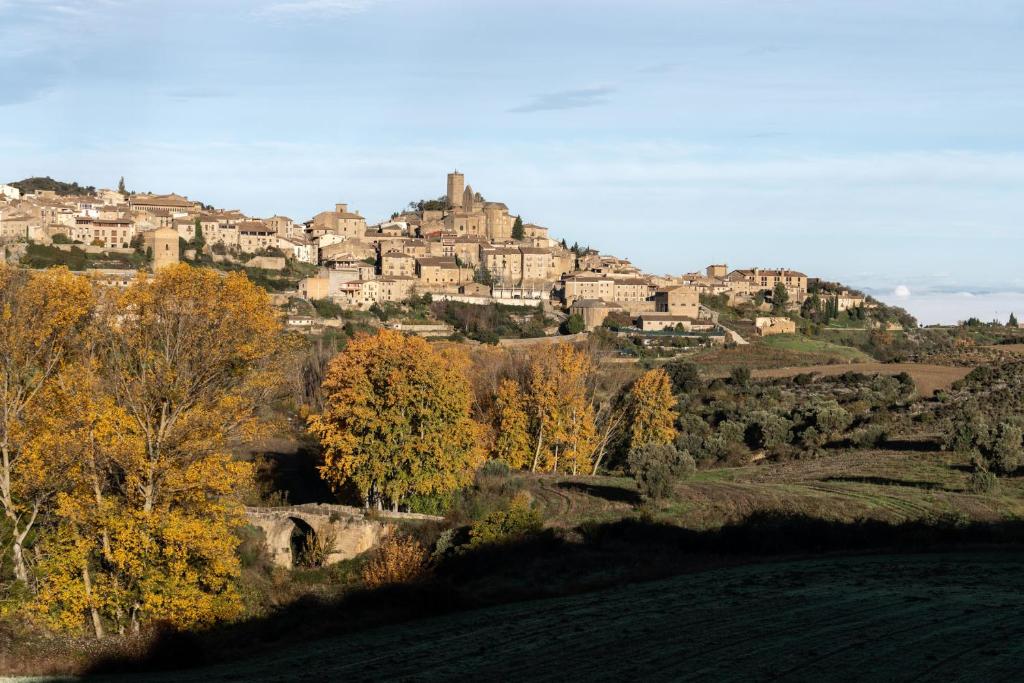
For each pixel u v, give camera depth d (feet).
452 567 174.19
